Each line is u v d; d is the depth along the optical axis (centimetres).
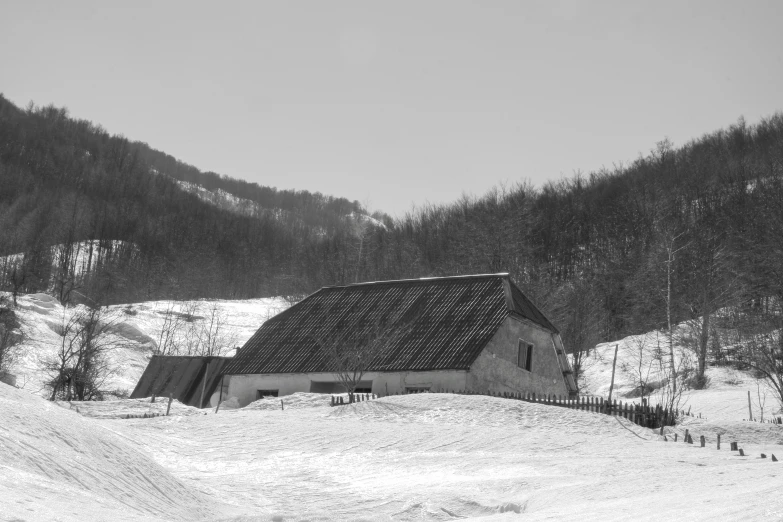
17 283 7575
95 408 3244
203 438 2638
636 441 2603
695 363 5141
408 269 7856
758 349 4756
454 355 3522
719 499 1286
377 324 3953
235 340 6531
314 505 1761
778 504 1129
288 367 3850
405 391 3550
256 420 2914
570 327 5900
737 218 6931
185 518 1445
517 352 3784
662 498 1411
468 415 2895
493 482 1853
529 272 6956
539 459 2223
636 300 6494
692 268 6106
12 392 1741
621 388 4956
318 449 2464
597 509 1355
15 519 1001
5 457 1315
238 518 1388
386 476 2086
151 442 2489
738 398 4200
